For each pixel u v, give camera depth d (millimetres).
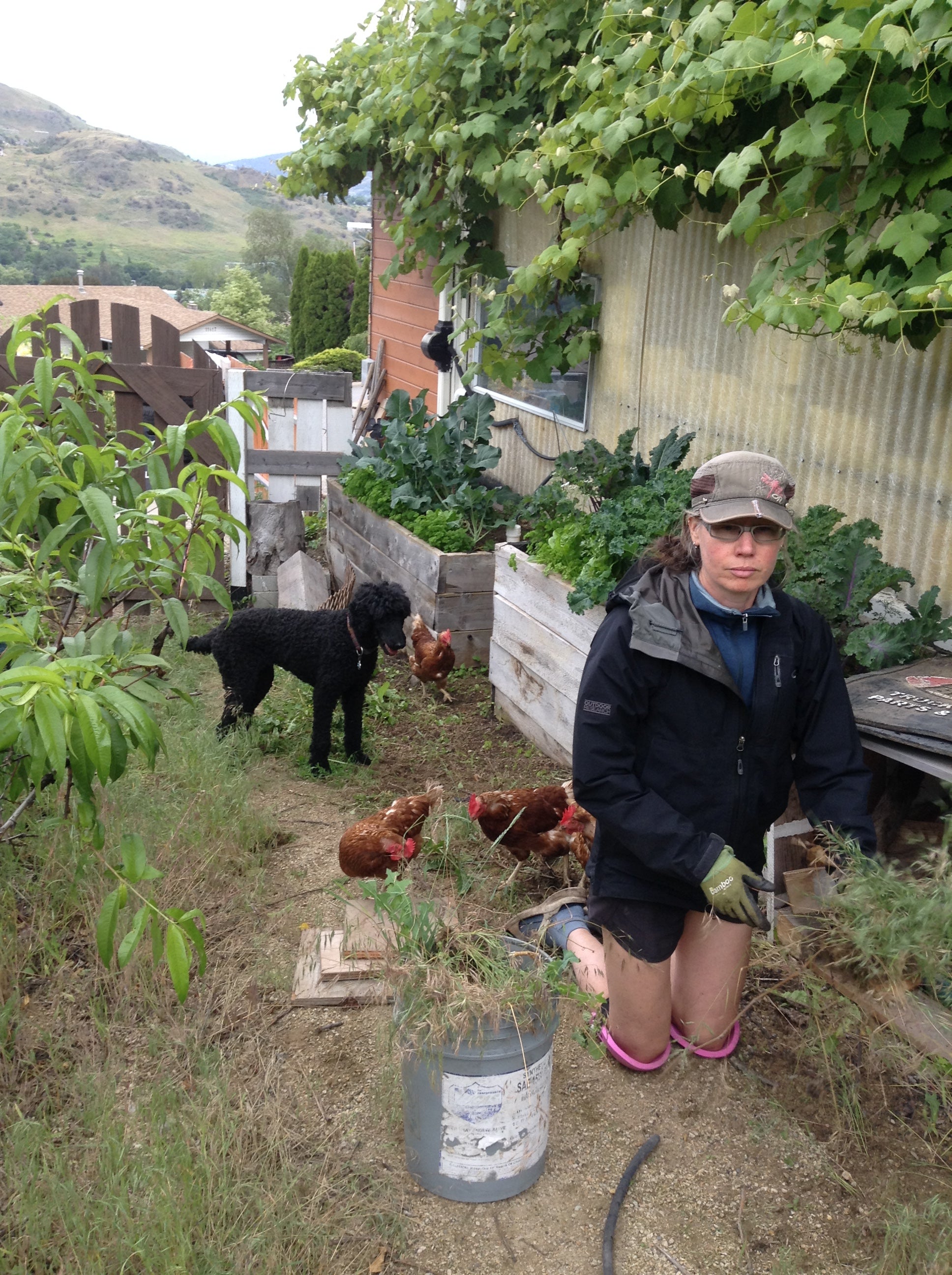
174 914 3035
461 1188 2850
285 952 3980
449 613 6879
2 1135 3021
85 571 3432
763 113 4777
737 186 3898
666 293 6023
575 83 5535
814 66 3441
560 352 6797
